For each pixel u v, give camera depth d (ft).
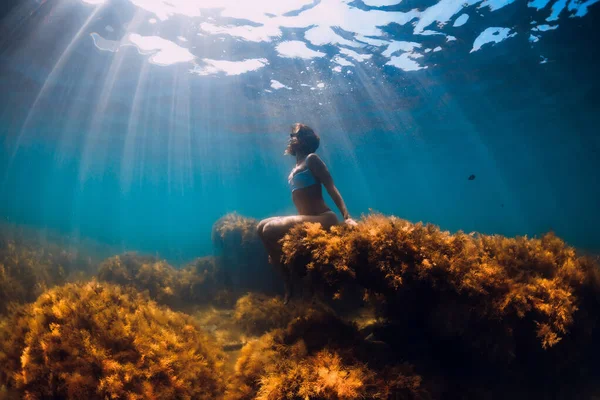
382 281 11.91
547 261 13.69
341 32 38.45
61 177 288.51
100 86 56.80
